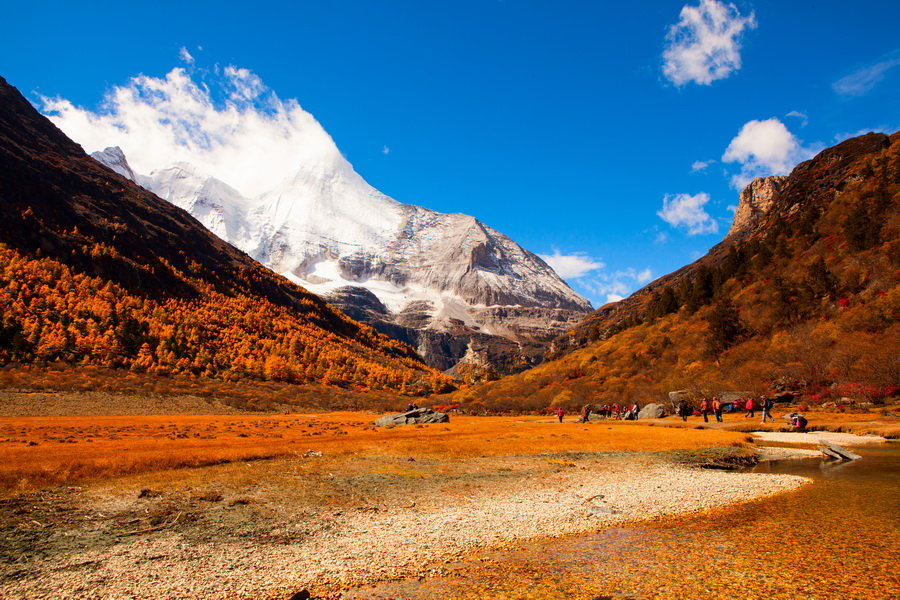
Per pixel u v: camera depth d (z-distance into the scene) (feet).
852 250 332.19
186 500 68.08
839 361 231.30
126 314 483.10
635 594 36.76
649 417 251.19
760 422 190.19
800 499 69.10
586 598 36.09
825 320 283.18
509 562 44.80
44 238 547.90
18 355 354.95
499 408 412.36
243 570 43.34
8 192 595.88
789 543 48.60
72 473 80.69
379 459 109.09
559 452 123.13
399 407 465.47
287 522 59.00
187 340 506.48
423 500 71.51
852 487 76.95
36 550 48.03
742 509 63.98
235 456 104.78
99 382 348.18
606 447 129.39
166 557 46.55
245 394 411.54
